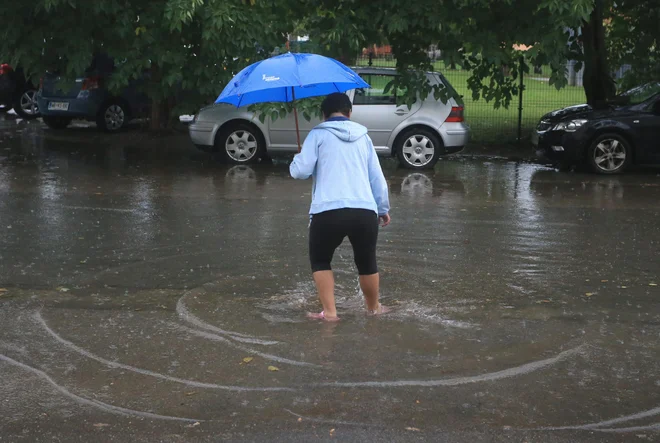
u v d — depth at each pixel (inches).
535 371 191.3
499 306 240.8
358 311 234.8
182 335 213.9
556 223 366.0
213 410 169.2
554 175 521.0
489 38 530.0
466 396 176.6
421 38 536.4
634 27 673.6
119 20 523.5
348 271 279.7
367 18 517.0
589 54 669.3
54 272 274.8
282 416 166.2
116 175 489.7
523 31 532.7
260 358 197.8
